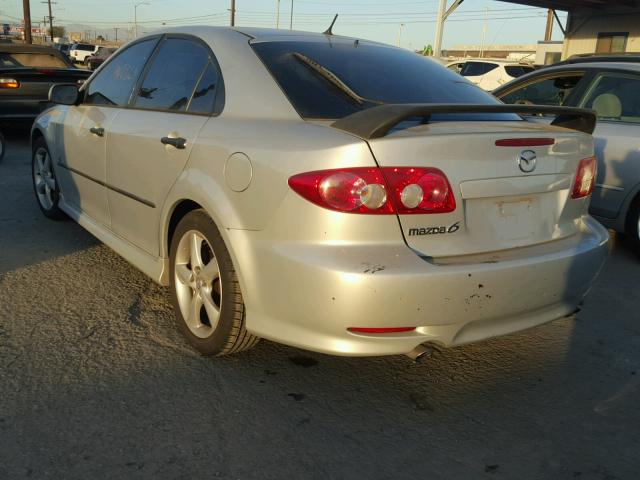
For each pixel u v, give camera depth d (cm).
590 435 269
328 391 294
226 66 322
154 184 340
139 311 370
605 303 421
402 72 342
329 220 244
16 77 955
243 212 273
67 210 489
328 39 359
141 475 230
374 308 240
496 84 1936
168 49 379
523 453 255
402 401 289
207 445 249
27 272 424
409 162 245
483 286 253
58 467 231
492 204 269
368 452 250
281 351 328
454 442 260
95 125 412
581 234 309
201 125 312
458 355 336
